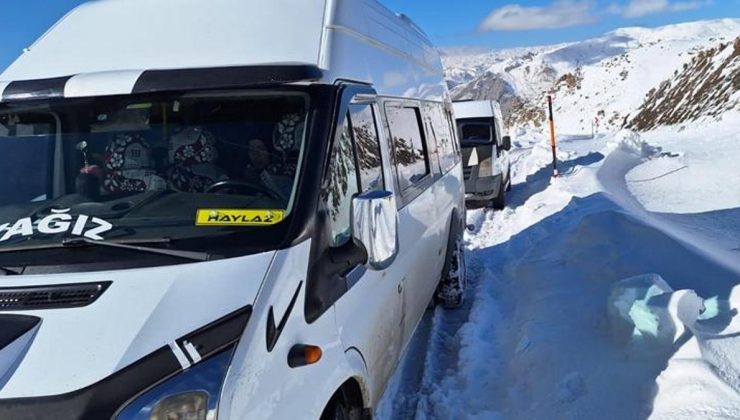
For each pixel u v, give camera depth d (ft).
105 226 8.96
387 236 9.49
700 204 33.83
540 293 20.59
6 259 8.42
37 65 11.03
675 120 215.10
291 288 8.29
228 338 7.34
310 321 8.67
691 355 12.51
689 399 11.40
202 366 7.06
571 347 15.43
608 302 15.56
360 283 10.75
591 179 44.50
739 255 22.04
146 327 7.22
